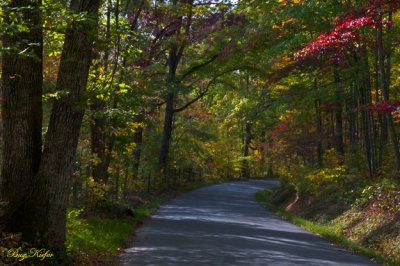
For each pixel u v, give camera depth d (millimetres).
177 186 39719
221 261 10258
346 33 13828
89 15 8141
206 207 25781
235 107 30594
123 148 17016
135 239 13398
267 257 11023
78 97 8633
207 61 30750
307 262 10680
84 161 15945
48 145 8461
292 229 18047
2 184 8375
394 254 12422
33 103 8547
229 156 61094
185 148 41312
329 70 24094
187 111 43094
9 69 8391
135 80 15320
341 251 13102
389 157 21891
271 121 34781
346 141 33812
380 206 16438
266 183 59375
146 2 19844
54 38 9945
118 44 10750
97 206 16266
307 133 30547
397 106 15102
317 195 25312
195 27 27375
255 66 29688
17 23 7238
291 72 26375
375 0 13320
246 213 23750
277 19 22266
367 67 20062
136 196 26016
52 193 8375
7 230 8117
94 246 10609
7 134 8445
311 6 19391
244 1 23953
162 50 25719
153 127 35094
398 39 19266
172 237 13930
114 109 9914
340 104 26109
